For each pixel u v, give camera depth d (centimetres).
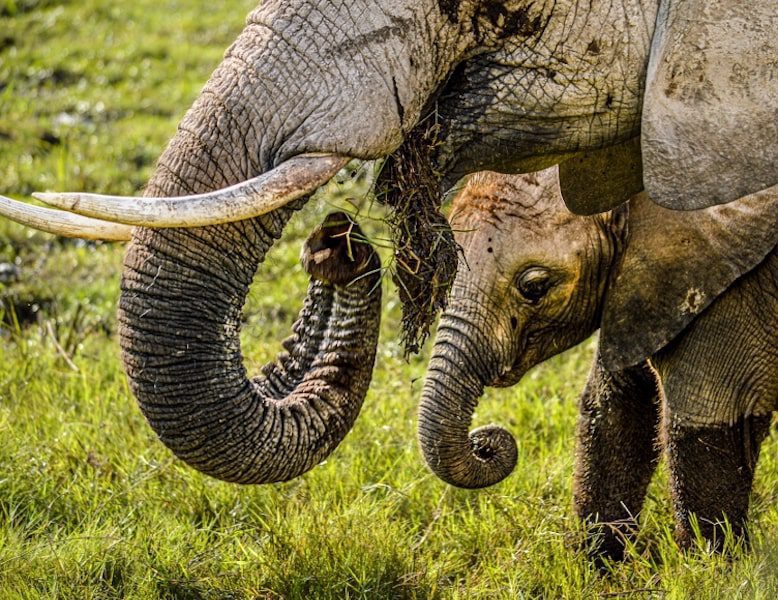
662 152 812
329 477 1186
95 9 3588
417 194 827
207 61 3162
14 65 3047
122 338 771
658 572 1027
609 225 1016
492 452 1045
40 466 1181
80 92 2875
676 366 1015
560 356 1523
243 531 1095
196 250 759
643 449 1104
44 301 1781
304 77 750
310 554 1031
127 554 1032
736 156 811
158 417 777
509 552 1062
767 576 965
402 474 1196
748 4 796
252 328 1645
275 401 849
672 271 992
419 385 1419
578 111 815
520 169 849
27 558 1002
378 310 873
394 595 1000
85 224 792
